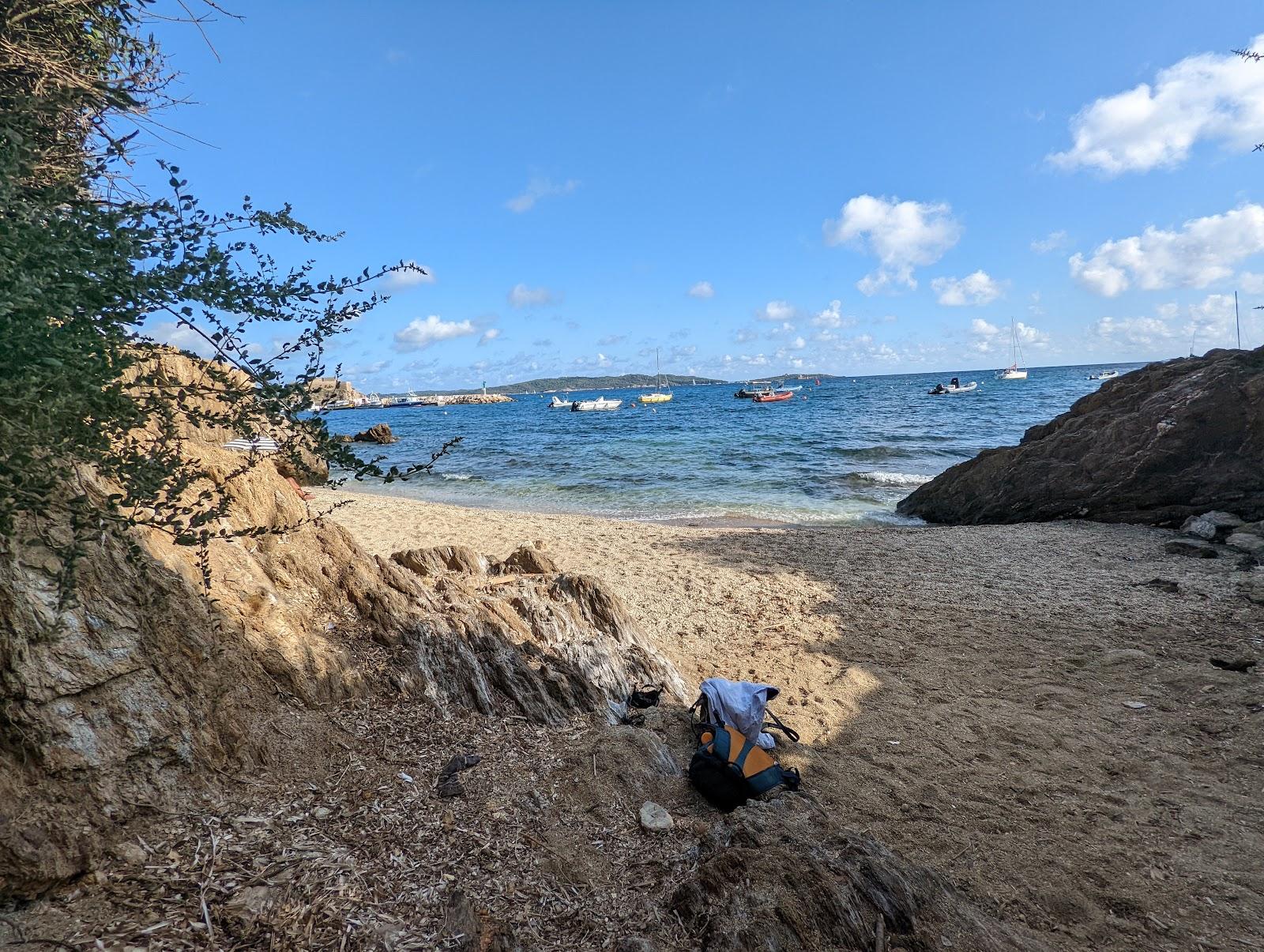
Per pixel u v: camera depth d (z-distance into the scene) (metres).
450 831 3.15
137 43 2.69
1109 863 3.96
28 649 2.41
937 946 2.87
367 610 4.58
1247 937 3.40
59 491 2.48
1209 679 6.44
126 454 2.35
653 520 16.98
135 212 2.11
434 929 2.54
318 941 2.35
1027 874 3.84
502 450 37.81
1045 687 6.43
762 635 7.83
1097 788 4.75
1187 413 13.85
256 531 2.62
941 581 9.87
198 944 2.21
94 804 2.45
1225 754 5.20
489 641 4.96
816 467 26.44
